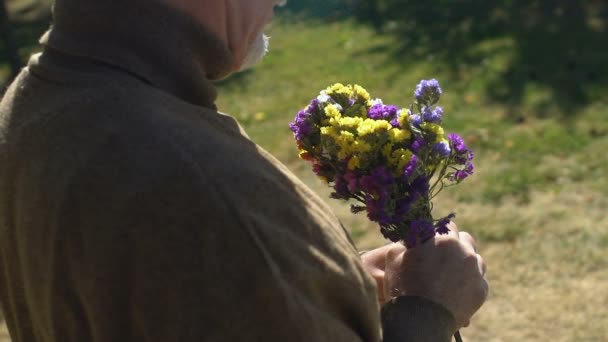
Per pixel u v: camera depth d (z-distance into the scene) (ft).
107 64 3.62
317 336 3.54
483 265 4.42
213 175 3.48
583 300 10.55
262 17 3.97
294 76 19.35
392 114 4.30
